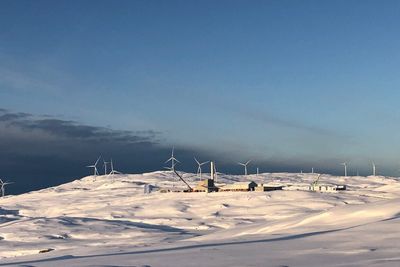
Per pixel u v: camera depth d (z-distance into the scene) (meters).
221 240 34.53
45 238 83.75
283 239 28.84
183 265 19.48
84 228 92.81
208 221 106.69
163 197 165.75
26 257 37.03
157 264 20.16
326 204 129.00
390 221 30.11
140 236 81.94
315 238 27.25
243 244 27.41
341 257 19.44
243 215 117.31
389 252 20.08
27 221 102.12
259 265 18.42
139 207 140.50
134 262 21.19
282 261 19.16
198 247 27.77
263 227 44.00
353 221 36.34
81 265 21.12
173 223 106.94
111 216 126.38
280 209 122.06
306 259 19.36
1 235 89.06
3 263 29.81
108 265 20.59
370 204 42.28
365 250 20.94
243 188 166.25
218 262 19.81
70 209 164.38
